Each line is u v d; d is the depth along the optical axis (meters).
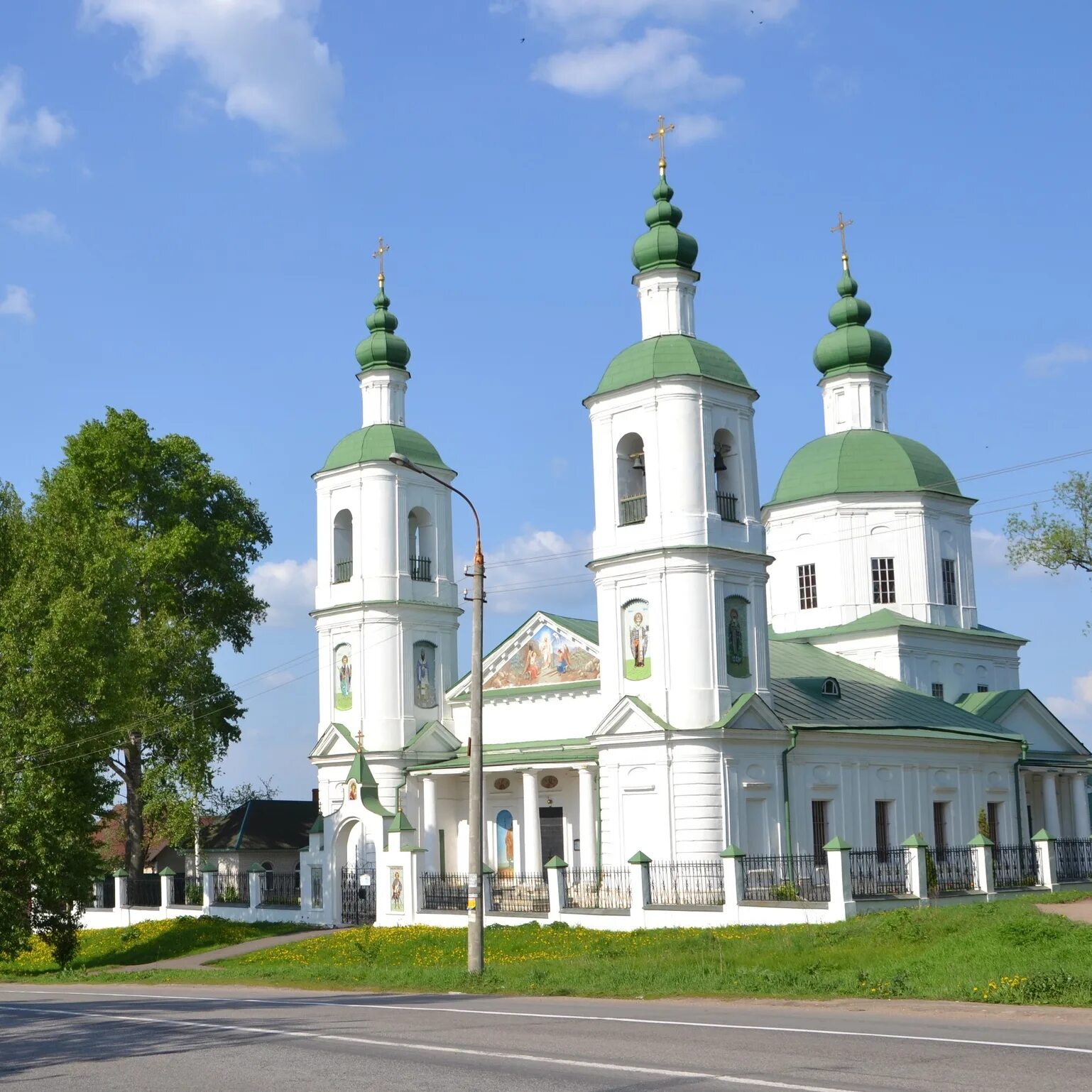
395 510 61.28
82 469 64.19
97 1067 17.48
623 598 50.03
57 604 47.31
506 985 28.94
